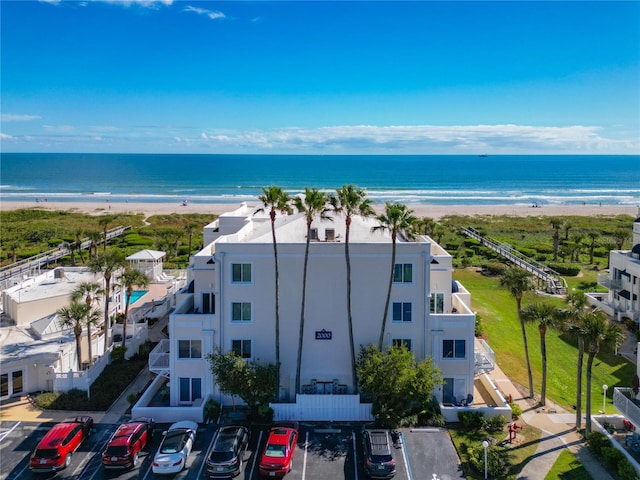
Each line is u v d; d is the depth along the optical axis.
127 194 189.38
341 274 32.22
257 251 31.91
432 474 24.95
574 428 29.36
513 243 90.81
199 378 32.44
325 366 32.66
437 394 32.12
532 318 31.38
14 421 30.28
